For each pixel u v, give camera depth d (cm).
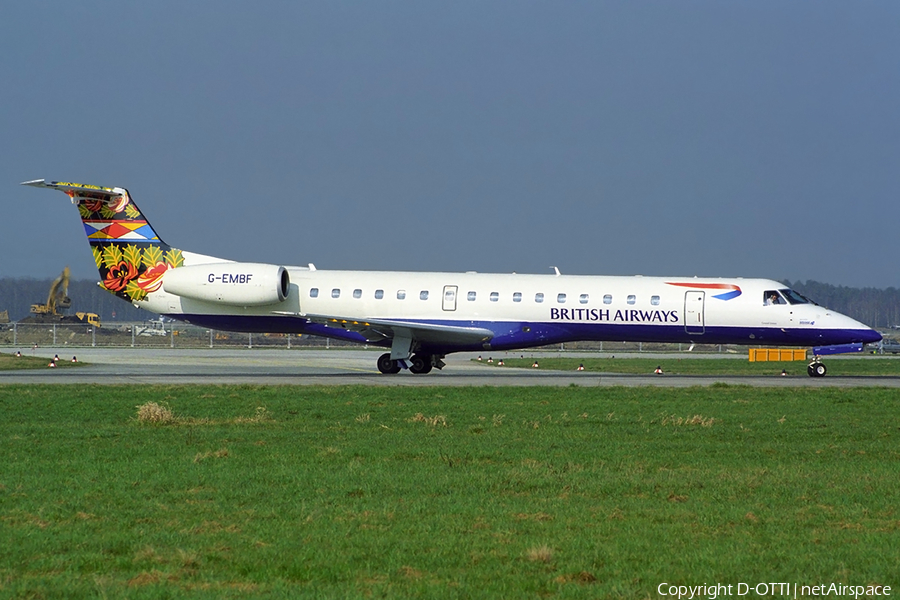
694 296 12925
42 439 6397
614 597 3033
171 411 8075
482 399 9438
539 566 3369
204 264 13450
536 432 6994
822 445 6450
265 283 13088
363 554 3488
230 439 6456
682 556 3516
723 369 17788
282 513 4169
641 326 12975
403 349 13200
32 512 4141
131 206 13662
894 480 5069
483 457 5794
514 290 13200
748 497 4622
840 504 4462
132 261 13712
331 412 8188
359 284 13538
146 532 3794
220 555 3450
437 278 13488
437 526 3941
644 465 5528
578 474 5188
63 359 18238
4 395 9381
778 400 9588
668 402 9312
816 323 12744
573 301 13050
